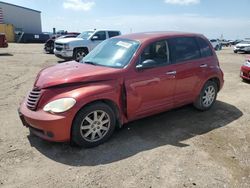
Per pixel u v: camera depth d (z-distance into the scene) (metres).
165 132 4.97
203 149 4.34
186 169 3.75
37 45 35.03
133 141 4.57
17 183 3.40
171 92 5.24
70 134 4.09
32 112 4.12
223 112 6.15
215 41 35.75
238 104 6.82
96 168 3.74
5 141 4.48
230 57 22.33
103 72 4.39
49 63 14.84
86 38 15.59
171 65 5.18
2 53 20.64
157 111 5.14
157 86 4.93
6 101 6.69
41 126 3.98
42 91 4.13
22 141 4.48
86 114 4.12
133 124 5.30
